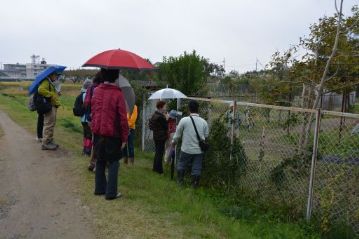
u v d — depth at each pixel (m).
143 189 7.20
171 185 8.02
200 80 14.33
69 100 39.12
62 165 8.29
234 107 7.88
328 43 11.45
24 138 11.48
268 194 7.14
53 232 4.99
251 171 7.56
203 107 8.89
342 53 10.82
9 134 12.24
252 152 7.52
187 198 6.90
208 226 5.53
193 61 14.26
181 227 5.28
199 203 6.74
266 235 5.87
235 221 6.21
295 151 6.64
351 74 11.97
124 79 7.55
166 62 14.46
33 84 9.47
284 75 13.32
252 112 7.48
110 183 6.23
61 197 6.33
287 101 13.24
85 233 4.95
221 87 24.98
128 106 7.59
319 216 6.19
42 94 9.38
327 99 19.33
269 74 14.09
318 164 6.22
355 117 5.57
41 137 10.90
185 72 14.17
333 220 5.96
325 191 6.07
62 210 5.75
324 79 10.11
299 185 6.57
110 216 5.52
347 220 5.86
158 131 9.48
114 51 7.05
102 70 6.18
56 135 12.43
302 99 12.35
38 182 7.12
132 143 10.12
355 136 5.82
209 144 8.40
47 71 9.46
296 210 6.60
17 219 5.41
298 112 6.64
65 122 16.56
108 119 6.05
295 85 12.85
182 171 8.23
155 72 14.68
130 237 4.84
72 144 10.87
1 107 26.78
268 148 7.14
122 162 10.32
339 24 9.38
